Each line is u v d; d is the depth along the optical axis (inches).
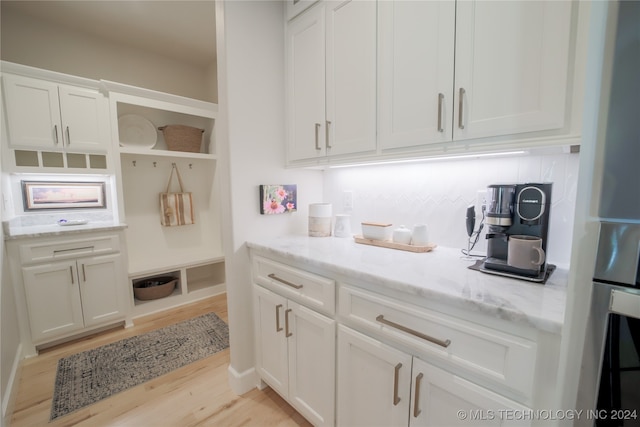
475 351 28.9
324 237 65.4
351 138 51.1
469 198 50.1
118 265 90.3
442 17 38.2
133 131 107.7
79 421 55.1
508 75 33.4
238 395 62.2
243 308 62.5
